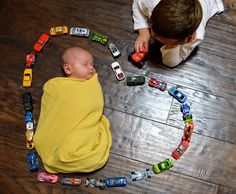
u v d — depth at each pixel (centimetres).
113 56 122
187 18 93
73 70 113
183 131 116
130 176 112
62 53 124
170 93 118
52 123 110
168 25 94
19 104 119
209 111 118
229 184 111
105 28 126
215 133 116
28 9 128
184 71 121
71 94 111
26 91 120
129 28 125
